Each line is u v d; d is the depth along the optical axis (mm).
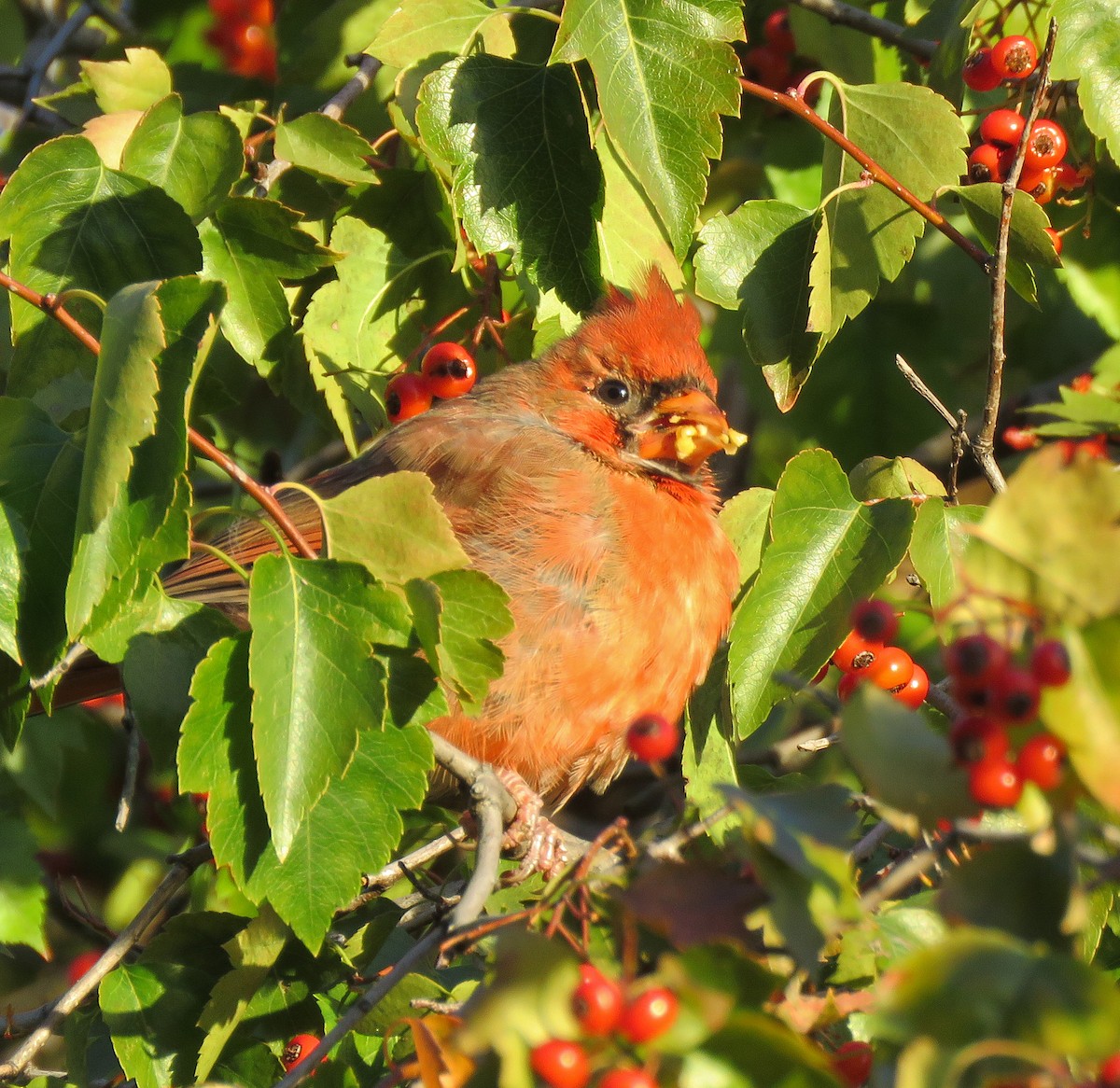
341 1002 7191
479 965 7078
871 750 4445
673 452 8094
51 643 6273
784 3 10172
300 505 8484
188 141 7582
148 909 7367
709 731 8125
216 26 9906
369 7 9828
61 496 6270
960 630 5258
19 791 9180
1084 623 4391
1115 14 8031
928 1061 4086
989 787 4359
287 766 5531
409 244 8383
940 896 4570
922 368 10828
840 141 7793
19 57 12539
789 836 4480
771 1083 4414
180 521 5574
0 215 6996
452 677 5789
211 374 7043
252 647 5551
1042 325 10812
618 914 4898
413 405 8414
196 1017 7168
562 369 8352
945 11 9203
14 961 10273
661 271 8180
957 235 7867
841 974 5160
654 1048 4383
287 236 7621
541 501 7711
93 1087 7613
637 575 7617
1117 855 5109
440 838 7605
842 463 10875
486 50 7953
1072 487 4445
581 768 7871
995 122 8258
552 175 7637
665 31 7320
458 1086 4551
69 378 7652
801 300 8016
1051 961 4176
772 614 7207
